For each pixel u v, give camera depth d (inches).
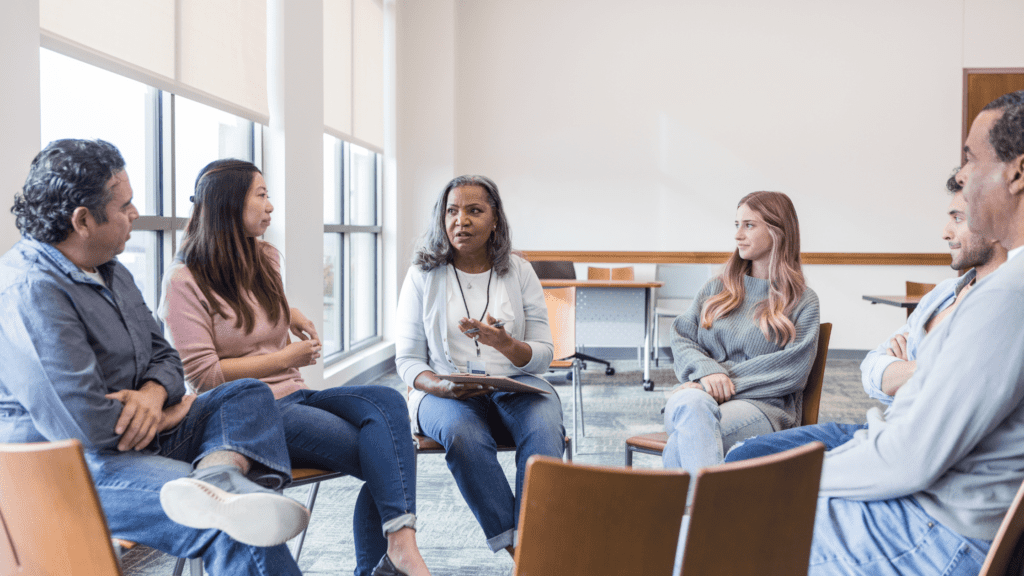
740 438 72.7
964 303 39.3
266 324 71.8
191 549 48.3
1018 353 36.7
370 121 207.6
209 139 117.6
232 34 117.6
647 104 245.9
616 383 200.1
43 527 35.8
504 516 66.0
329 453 64.9
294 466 65.4
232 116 125.0
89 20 82.3
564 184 249.4
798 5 239.6
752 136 243.4
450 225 77.0
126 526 49.1
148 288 103.3
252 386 58.4
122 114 94.9
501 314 78.7
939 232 239.1
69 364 46.9
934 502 40.9
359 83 196.9
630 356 244.4
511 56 248.1
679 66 244.4
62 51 77.9
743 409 73.9
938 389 38.9
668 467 70.1
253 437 56.0
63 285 48.9
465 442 66.3
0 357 46.9
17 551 37.2
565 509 30.7
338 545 89.4
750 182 244.2
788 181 243.1
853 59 239.0
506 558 86.1
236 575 47.0
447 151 239.8
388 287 227.1
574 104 247.8
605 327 191.5
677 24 243.8
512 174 250.4
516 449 70.4
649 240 248.4
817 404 80.7
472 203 76.3
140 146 99.7
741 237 82.4
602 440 139.9
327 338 180.2
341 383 169.0
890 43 237.6
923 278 240.8
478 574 81.5
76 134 85.2
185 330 66.1
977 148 40.1
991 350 37.2
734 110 243.4
